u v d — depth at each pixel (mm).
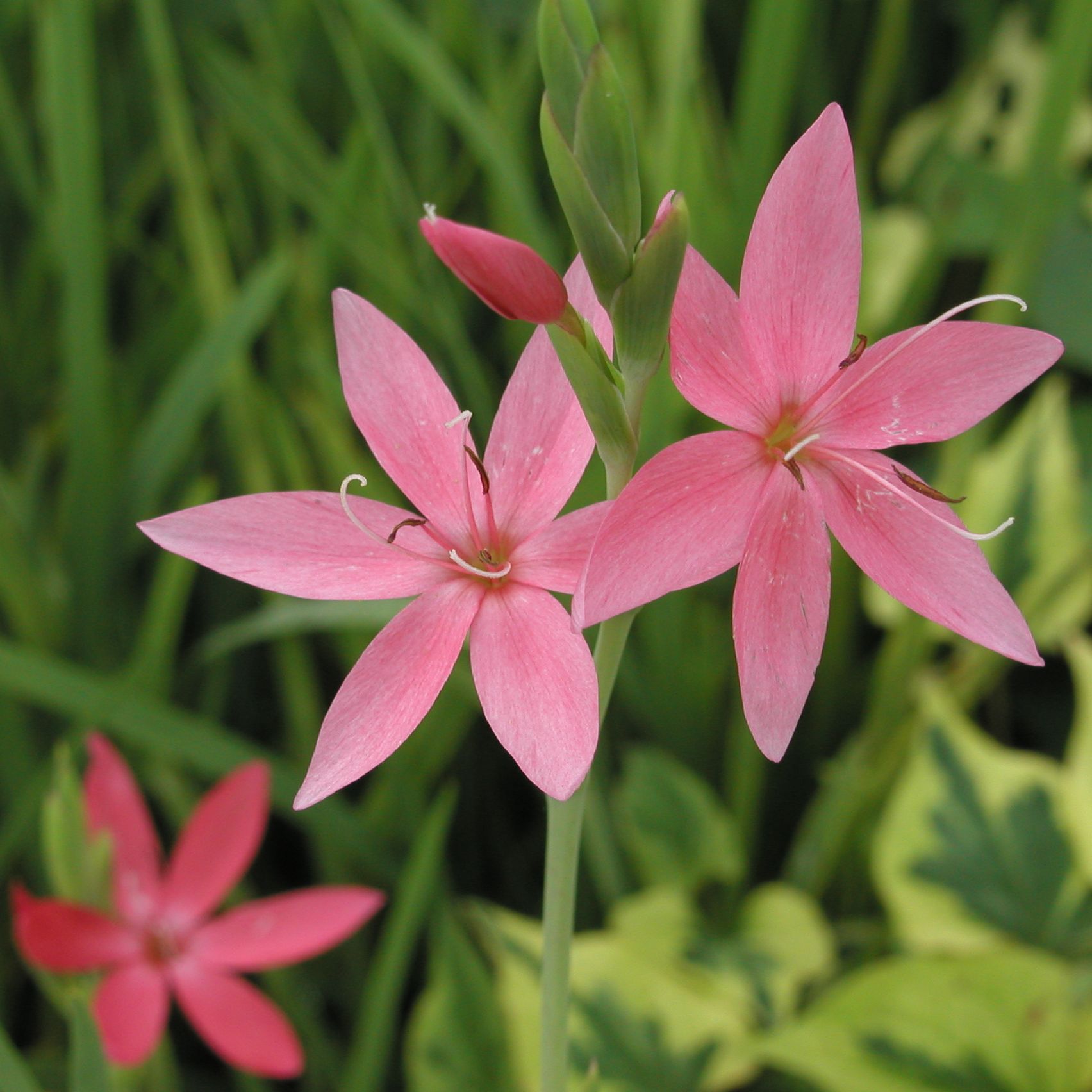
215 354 598
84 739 564
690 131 601
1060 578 646
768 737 415
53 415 706
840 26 791
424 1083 530
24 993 636
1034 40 794
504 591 422
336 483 620
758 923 608
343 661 643
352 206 659
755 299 421
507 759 688
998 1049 528
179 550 419
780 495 419
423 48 599
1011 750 750
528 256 403
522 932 551
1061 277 712
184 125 633
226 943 525
